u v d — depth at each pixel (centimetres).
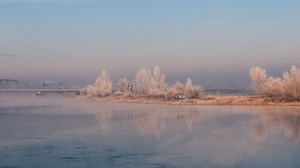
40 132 4934
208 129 5138
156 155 3397
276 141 4094
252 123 5769
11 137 4497
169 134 4675
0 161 3209
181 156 3350
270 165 3014
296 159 3209
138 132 4884
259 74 11231
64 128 5362
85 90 19012
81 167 2980
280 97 10550
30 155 3434
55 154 3466
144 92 14400
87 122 6206
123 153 3494
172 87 12875
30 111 8919
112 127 5459
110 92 16350
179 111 8381
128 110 8925
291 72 10262
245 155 3378
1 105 11981
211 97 12281
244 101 10638
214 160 3189
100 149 3694
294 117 6562
